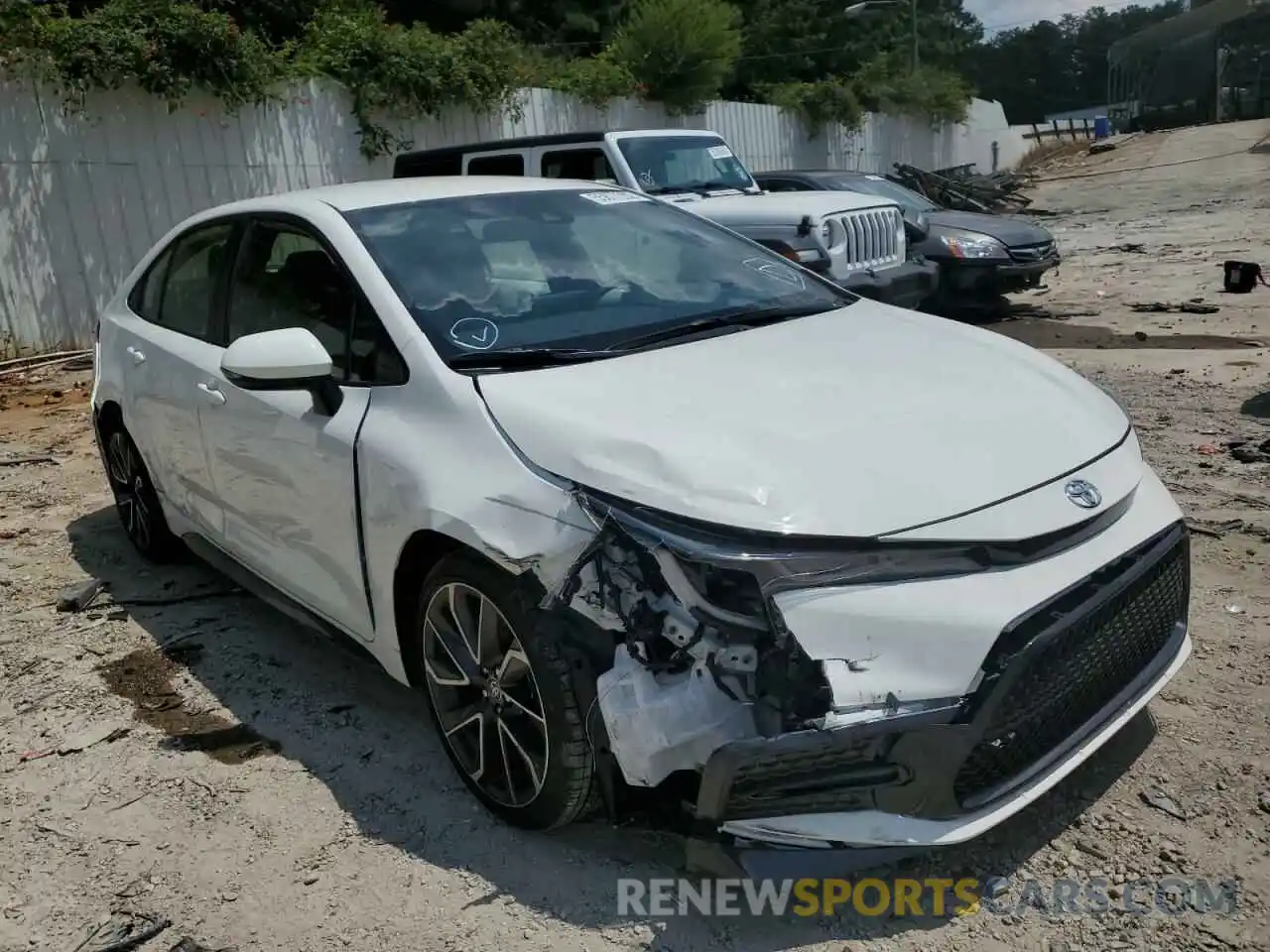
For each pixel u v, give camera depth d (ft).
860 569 8.01
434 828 10.12
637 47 61.77
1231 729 10.76
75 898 9.50
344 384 11.07
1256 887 8.70
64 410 28.66
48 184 34.83
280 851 9.95
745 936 8.50
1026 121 320.09
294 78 41.57
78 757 11.75
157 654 14.07
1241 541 15.37
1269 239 51.72
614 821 8.86
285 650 14.07
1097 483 9.31
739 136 72.79
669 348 10.89
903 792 7.93
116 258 36.83
